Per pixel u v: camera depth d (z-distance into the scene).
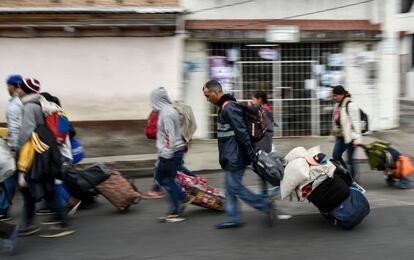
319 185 5.80
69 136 6.90
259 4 12.18
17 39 11.72
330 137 12.38
